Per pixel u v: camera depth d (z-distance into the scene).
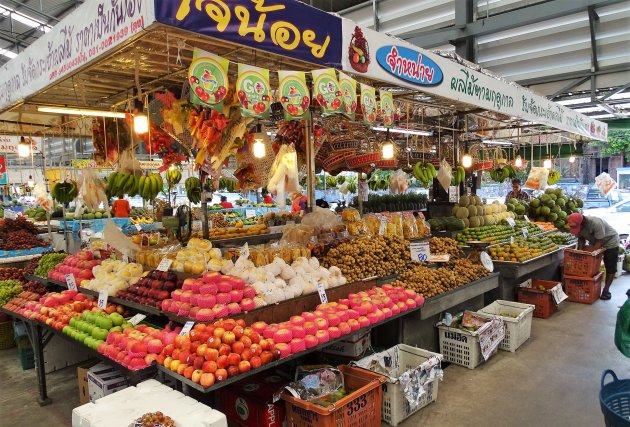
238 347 2.63
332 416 2.77
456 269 4.96
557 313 6.16
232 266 3.59
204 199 4.73
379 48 3.66
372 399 3.08
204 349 2.58
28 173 19.02
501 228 7.04
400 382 3.29
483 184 17.28
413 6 9.01
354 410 2.93
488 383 3.99
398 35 9.52
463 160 7.05
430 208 7.64
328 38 3.19
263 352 2.73
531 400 3.66
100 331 3.23
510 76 8.96
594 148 16.16
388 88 4.82
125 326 3.28
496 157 9.05
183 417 2.19
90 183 5.04
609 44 7.68
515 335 4.73
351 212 5.41
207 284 3.07
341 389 3.13
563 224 8.91
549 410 3.49
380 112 3.90
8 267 6.38
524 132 9.49
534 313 6.04
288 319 3.41
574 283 6.73
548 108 6.76
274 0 2.80
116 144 5.25
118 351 2.96
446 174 6.36
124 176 4.21
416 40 8.98
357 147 6.05
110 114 4.38
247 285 3.32
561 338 5.14
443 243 5.49
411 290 4.11
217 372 2.47
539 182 8.95
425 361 3.59
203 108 3.50
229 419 3.26
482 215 7.23
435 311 4.27
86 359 4.92
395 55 3.82
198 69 2.64
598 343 4.95
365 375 3.22
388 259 4.64
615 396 2.16
